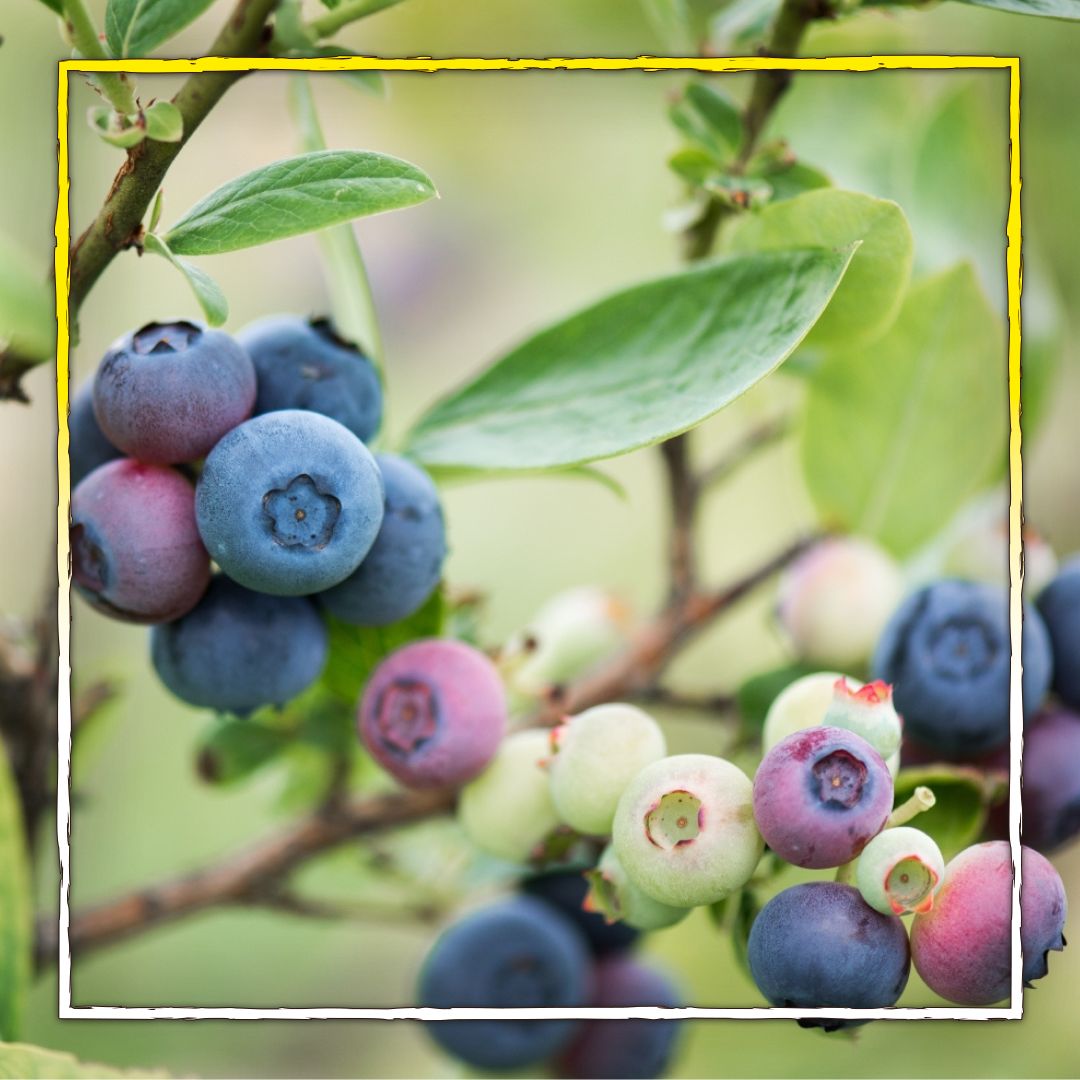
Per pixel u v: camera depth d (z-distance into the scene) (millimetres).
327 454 1084
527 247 2633
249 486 1067
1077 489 2332
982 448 1893
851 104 2072
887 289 1210
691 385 1200
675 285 1253
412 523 1175
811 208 1191
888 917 1002
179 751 2178
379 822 1704
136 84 1133
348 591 1182
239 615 1178
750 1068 2053
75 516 1115
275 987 2170
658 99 2430
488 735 1256
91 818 2133
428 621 1333
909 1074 2031
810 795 976
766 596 2455
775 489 2617
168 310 2301
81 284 1099
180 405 1091
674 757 1067
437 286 2615
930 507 1906
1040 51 2232
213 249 1065
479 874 1797
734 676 2432
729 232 1597
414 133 2488
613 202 2605
